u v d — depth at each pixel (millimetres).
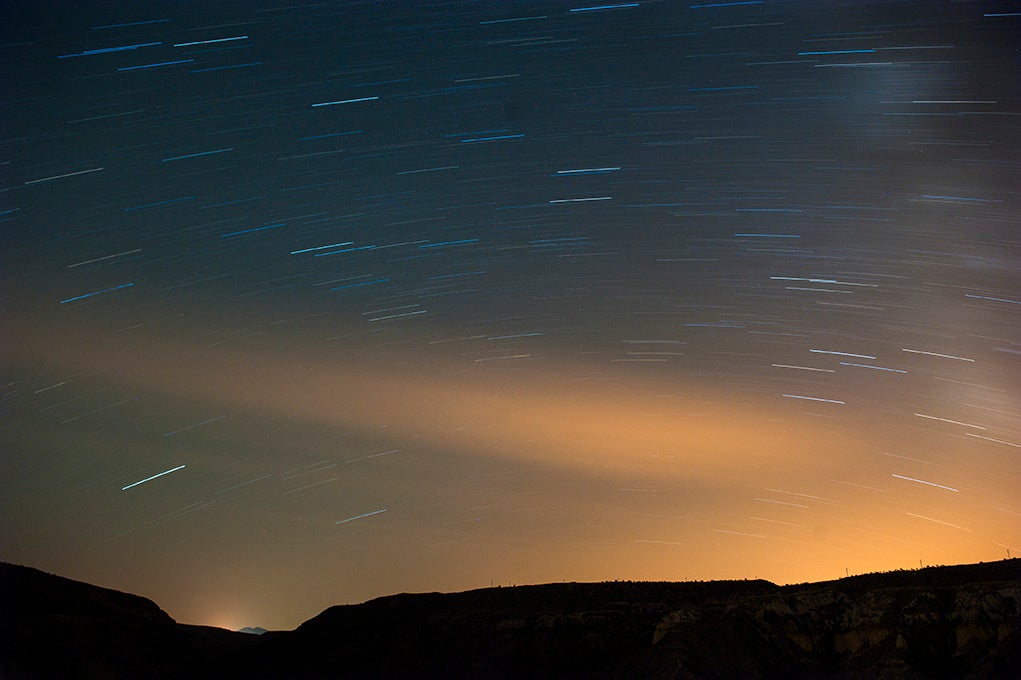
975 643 43781
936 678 42469
